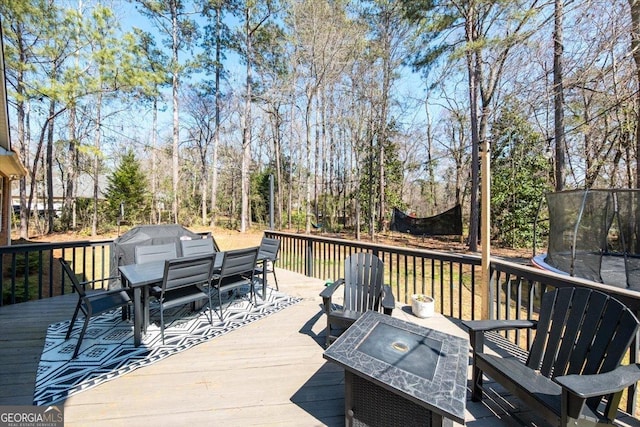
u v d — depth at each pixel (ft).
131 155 46.91
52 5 25.00
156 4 39.47
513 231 33.37
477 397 6.11
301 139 55.01
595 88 18.75
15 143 41.06
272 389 6.49
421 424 4.55
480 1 22.40
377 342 5.78
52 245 12.63
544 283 7.25
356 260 9.80
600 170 26.07
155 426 5.31
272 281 16.06
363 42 39.68
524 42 19.54
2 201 22.07
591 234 14.88
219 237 39.96
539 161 31.76
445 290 19.48
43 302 12.07
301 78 46.39
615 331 4.91
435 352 5.52
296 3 39.47
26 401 5.94
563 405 4.27
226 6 43.91
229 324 10.01
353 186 54.75
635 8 14.10
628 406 5.71
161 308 8.81
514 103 23.65
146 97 36.06
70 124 40.52
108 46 25.29
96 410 5.72
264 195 60.08
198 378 6.86
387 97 41.65
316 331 9.53
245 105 47.67
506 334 9.16
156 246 12.39
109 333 9.25
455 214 33.96
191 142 60.44
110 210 46.21
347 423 5.22
